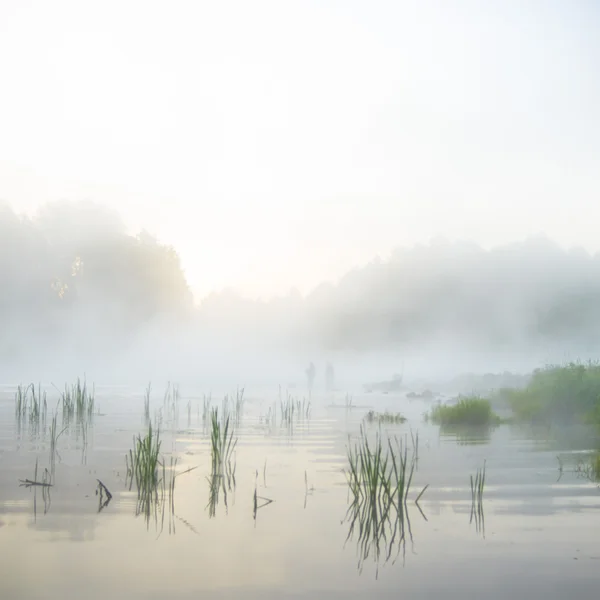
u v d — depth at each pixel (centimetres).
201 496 1098
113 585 706
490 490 1145
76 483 1185
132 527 914
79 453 1507
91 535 877
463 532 898
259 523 938
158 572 745
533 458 1466
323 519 962
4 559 782
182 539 862
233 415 2409
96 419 2241
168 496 1094
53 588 697
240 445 1672
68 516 966
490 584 716
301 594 687
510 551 820
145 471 1190
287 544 846
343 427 2070
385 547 836
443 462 1416
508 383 3891
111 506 1026
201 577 730
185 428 1998
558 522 945
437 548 833
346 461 1435
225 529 908
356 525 931
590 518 966
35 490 1130
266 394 3641
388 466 1370
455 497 1095
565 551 821
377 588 703
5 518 955
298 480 1230
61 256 9556
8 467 1332
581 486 1172
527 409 2291
